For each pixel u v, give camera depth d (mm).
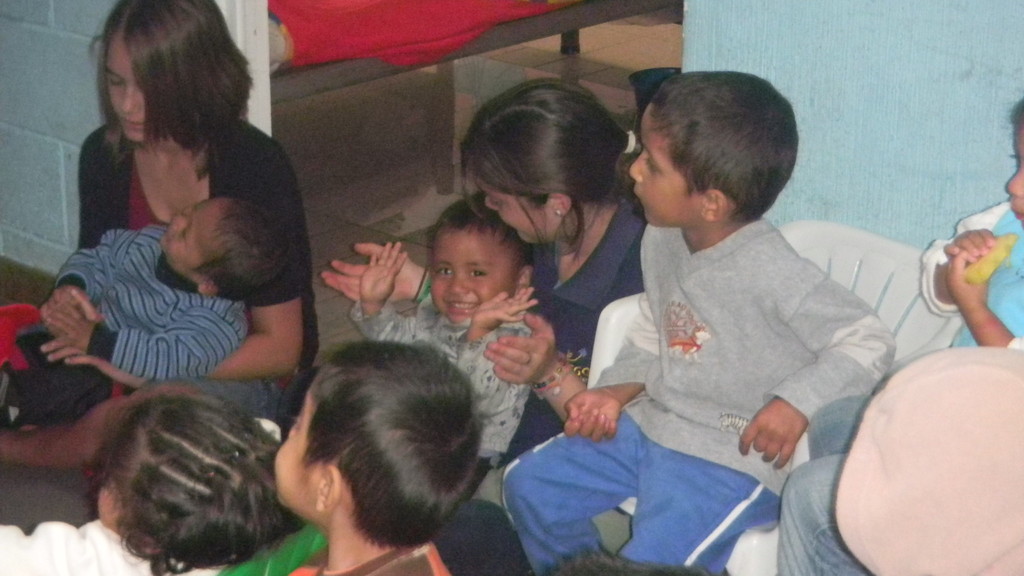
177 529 1873
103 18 3668
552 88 2523
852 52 2742
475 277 2625
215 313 2816
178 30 2693
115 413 2406
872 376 2207
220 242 2729
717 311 2348
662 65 7953
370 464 1688
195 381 2703
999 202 2666
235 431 1994
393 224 5312
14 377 2730
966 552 1311
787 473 2320
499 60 7895
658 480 2334
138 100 2754
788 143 2312
